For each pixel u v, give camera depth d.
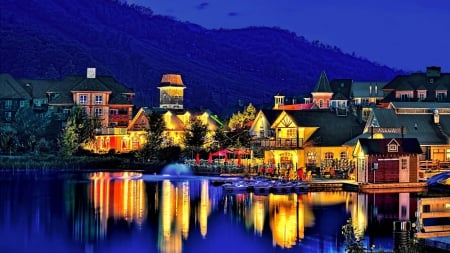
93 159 136.00
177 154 131.50
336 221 62.88
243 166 111.75
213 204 75.19
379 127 109.31
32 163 131.50
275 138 118.44
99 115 170.12
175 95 195.50
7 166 129.62
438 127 111.44
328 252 50.34
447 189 84.31
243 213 68.19
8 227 62.12
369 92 187.25
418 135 108.94
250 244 53.53
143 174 118.00
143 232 59.19
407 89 161.00
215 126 166.12
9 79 181.12
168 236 57.31
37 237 57.69
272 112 128.50
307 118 117.31
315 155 113.81
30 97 178.00
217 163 117.50
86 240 56.34
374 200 77.31
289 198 80.00
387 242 51.97
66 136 144.38
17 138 154.25
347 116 119.75
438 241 42.47
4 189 91.62
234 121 163.12
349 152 112.75
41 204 76.38
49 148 152.88
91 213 69.56
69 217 67.19
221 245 53.41
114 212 70.06
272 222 62.75
